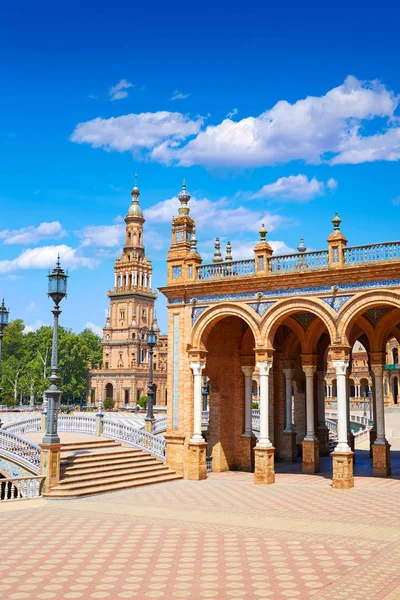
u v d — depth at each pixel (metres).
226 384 31.91
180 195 30.92
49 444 23.59
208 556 14.36
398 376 90.06
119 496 23.64
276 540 15.89
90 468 26.39
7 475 26.44
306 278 26.38
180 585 12.26
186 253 30.42
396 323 29.61
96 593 11.84
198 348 28.94
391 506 20.47
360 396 95.94
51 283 24.64
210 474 30.12
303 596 11.46
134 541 15.91
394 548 14.87
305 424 36.94
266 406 26.95
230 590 11.91
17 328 126.81
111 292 126.06
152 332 36.62
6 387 110.12
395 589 11.78
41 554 14.66
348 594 11.52
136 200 130.62
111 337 125.38
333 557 14.12
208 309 28.77
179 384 29.38
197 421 28.70
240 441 31.92
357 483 26.12
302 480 27.38
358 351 97.69
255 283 27.62
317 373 36.69
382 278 24.83
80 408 101.12
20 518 19.22
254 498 22.72
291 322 30.09
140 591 11.94
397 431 56.09
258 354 27.22
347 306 25.47
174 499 22.77
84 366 120.00
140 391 120.56
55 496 23.08
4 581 12.61
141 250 129.12
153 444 30.42
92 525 18.03
